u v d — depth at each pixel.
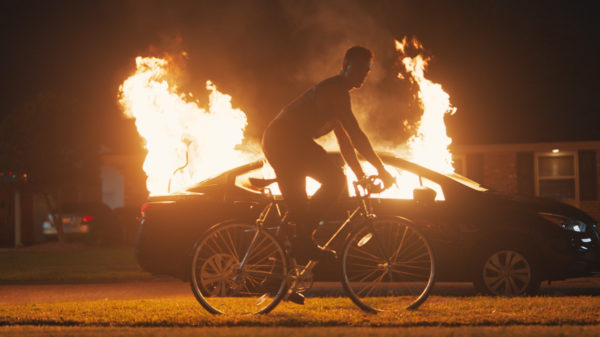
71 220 29.09
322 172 6.67
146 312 7.50
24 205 32.69
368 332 5.70
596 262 9.62
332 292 10.48
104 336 5.68
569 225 9.59
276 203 7.29
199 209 9.84
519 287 9.55
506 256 9.55
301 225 6.89
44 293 11.38
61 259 20.06
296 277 7.12
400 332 5.71
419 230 7.34
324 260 7.16
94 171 28.83
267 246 7.17
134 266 16.91
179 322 6.78
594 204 27.58
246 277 7.21
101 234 28.56
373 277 8.59
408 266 8.47
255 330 5.89
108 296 10.87
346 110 6.57
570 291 10.52
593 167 27.69
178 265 9.83
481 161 28.25
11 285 12.77
